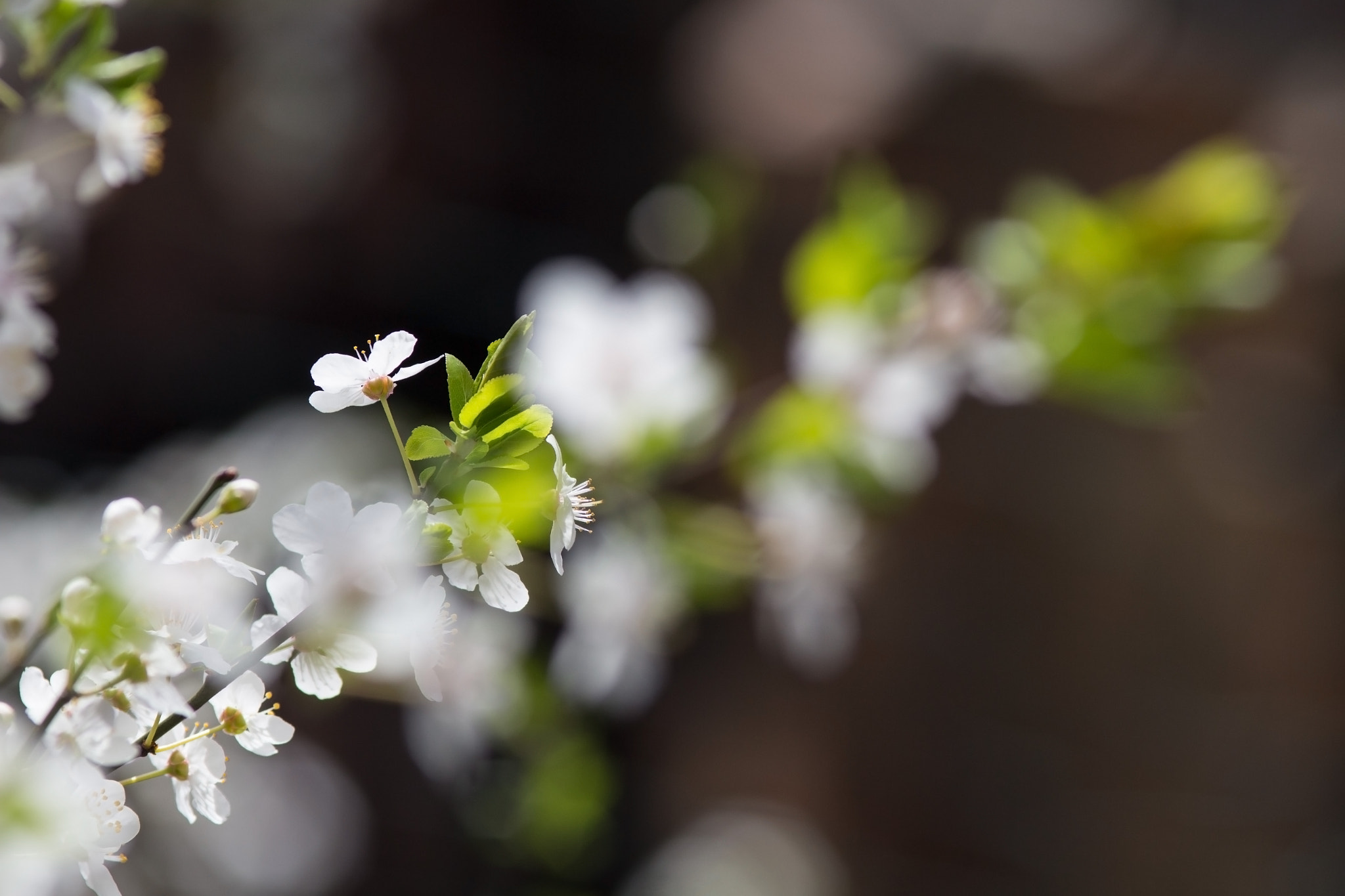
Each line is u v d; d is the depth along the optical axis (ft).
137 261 10.69
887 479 4.58
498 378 2.72
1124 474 9.70
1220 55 9.70
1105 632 9.75
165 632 2.69
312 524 2.70
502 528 2.72
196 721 2.76
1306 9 10.05
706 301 8.70
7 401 2.88
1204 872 9.71
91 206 8.94
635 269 11.44
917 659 9.55
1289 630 9.88
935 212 9.57
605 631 4.85
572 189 11.80
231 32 10.59
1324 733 9.87
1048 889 9.64
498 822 5.85
